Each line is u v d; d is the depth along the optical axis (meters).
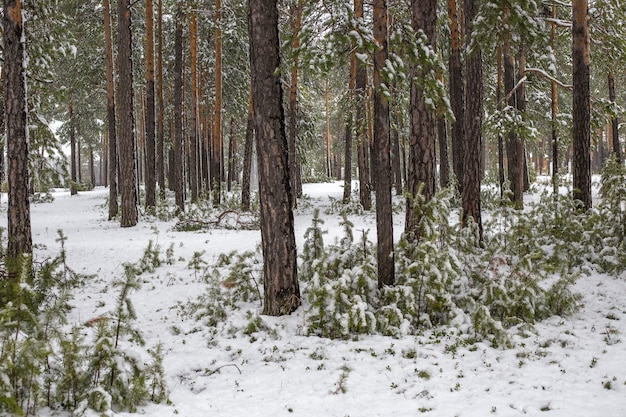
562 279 6.75
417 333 6.08
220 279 9.16
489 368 5.00
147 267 10.15
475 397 4.33
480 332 5.93
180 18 20.33
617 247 8.52
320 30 6.32
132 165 16.84
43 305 7.04
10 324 3.88
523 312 6.43
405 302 6.34
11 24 7.63
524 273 6.84
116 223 17.84
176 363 5.34
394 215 17.16
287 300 6.68
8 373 3.69
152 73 19.84
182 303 7.93
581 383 4.50
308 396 4.46
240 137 33.81
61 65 24.70
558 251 8.16
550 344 5.59
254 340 6.03
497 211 9.78
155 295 8.47
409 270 6.39
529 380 4.64
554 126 18.27
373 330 5.97
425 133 7.71
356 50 6.40
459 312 6.31
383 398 4.38
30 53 11.52
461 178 17.16
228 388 4.73
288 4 19.00
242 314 6.93
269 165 6.58
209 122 31.44
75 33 21.67
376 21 6.54
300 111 25.56
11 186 7.66
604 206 9.55
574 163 10.80
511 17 9.93
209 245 13.03
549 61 16.97
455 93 16.88
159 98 24.84
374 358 5.32
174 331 6.52
